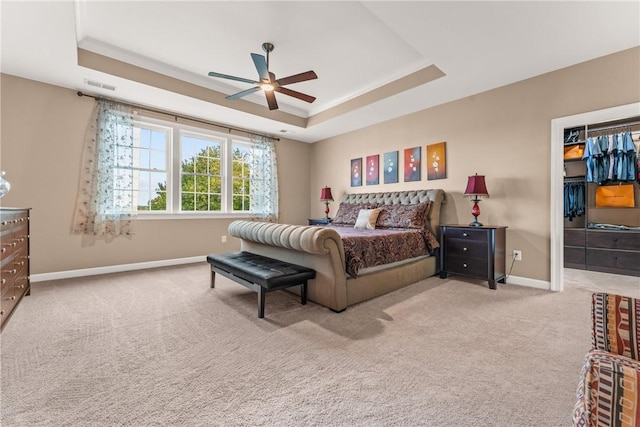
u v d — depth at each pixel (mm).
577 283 3500
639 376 541
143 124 4285
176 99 3947
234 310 2535
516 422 1219
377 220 4238
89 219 3752
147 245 4254
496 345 1890
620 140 4023
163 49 3225
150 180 4391
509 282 3465
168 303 2715
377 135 5000
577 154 4457
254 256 3125
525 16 2230
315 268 2648
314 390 1438
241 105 4422
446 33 2453
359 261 2660
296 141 6176
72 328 2145
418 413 1277
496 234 3227
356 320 2311
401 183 4625
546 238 3211
